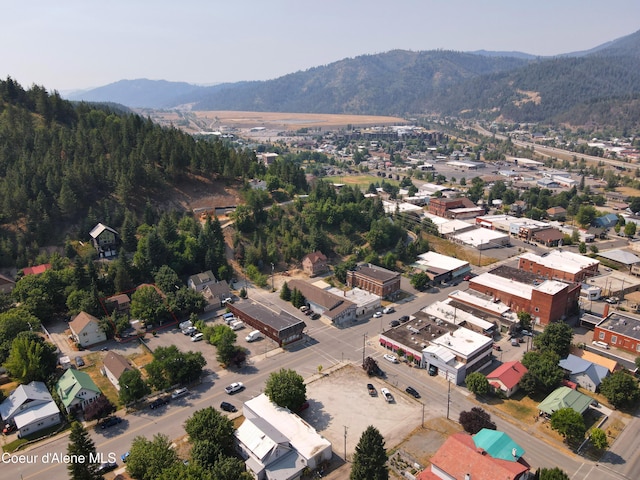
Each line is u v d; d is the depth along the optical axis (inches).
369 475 2856.8
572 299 5669.3
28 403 3693.4
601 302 6131.9
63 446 3449.8
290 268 7076.8
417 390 4197.8
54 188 6830.7
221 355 4468.5
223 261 6574.8
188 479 2623.0
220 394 4089.6
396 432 3627.0
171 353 4192.9
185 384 4215.1
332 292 6122.1
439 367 4387.3
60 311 5418.3
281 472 3095.5
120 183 7317.9
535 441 3531.0
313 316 5610.2
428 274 6811.0
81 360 4488.2
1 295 5221.5
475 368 4478.3
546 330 4687.5
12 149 7608.3
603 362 4478.3
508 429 3668.8
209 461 3080.7
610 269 7293.3
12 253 6131.9
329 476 3181.6
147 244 6127.0
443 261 7283.5
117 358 4318.4
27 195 6638.8
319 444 3319.4
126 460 3112.7
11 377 4151.1
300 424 3516.2
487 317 5428.2
